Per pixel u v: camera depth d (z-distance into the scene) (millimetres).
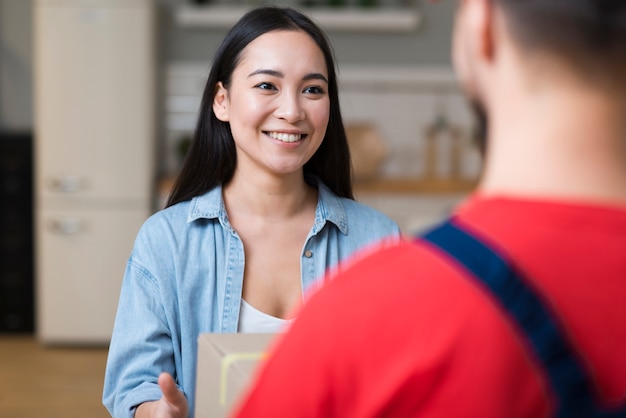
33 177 5957
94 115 5746
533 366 695
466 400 702
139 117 5773
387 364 723
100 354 5738
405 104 6480
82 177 5766
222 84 2014
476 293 709
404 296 727
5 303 6027
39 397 4852
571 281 715
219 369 1095
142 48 5750
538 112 745
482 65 779
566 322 707
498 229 733
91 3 5691
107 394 1858
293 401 754
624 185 743
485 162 803
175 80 6344
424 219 5438
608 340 708
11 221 5973
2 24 6328
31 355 5648
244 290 1961
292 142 1934
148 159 5805
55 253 5809
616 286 717
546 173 742
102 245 5816
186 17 6184
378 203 5816
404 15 6270
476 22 765
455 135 6352
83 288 5828
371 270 757
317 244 2027
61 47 5699
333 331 742
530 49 734
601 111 731
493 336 700
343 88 6445
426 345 710
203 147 2057
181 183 2078
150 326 1861
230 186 2057
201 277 1923
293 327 778
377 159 6129
